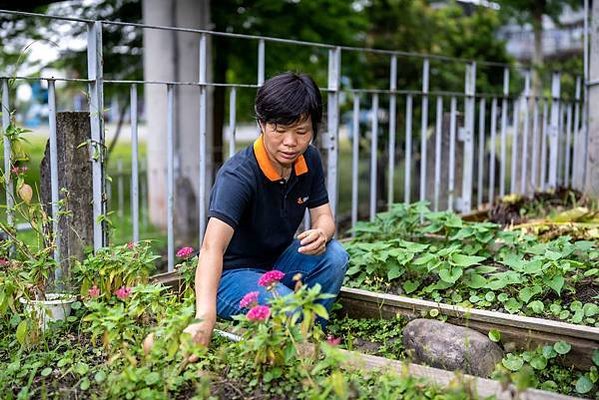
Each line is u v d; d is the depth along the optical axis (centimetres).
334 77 412
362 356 250
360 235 418
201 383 221
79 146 305
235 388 226
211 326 241
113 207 865
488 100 867
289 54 893
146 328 252
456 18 966
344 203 910
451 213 379
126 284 288
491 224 358
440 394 217
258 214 273
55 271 301
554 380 261
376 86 913
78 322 290
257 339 217
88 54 305
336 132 416
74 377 243
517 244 352
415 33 923
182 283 317
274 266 298
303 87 250
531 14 922
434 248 329
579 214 435
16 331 273
